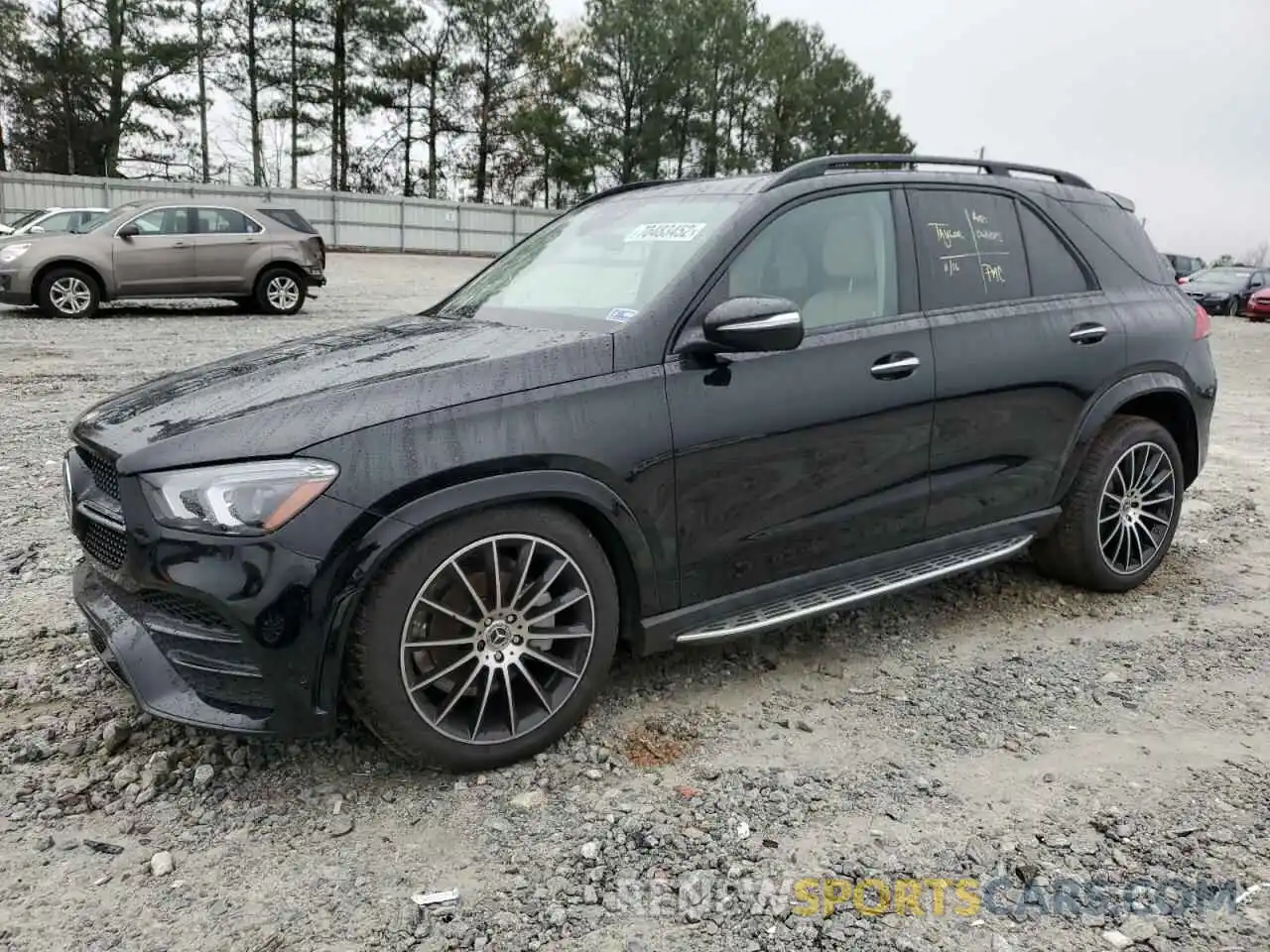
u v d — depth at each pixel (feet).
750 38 183.42
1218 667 12.60
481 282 13.78
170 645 9.21
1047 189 14.56
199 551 8.66
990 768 10.16
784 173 11.94
